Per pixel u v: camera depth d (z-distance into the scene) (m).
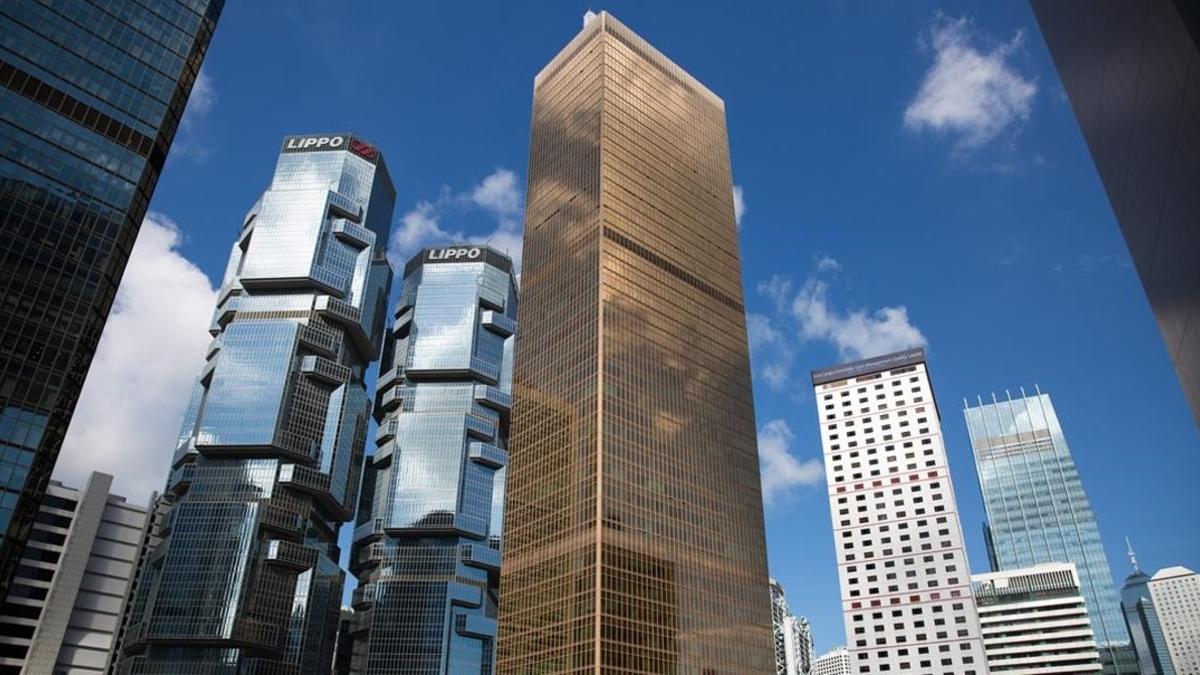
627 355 155.88
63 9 106.31
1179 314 40.84
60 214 99.25
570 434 149.62
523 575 146.38
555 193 185.00
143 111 111.12
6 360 90.81
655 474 149.25
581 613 130.38
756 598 157.62
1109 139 45.69
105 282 101.75
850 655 193.62
